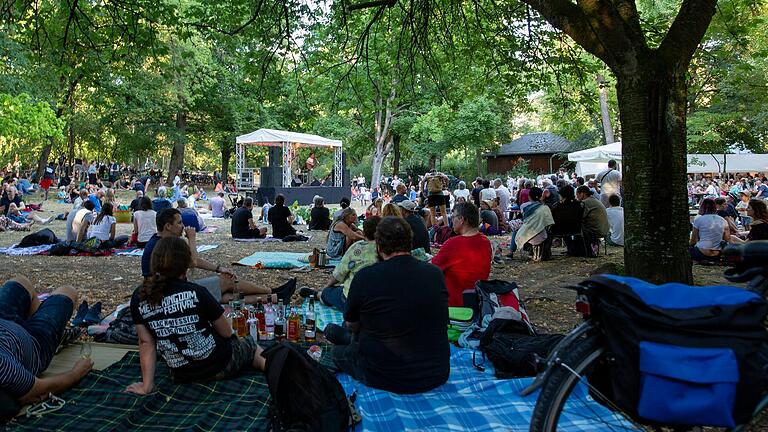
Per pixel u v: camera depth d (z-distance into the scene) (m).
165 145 39.22
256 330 4.82
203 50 29.22
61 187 27.53
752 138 33.91
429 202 13.41
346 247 9.24
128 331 4.62
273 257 9.98
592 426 2.95
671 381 2.02
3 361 3.19
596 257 10.39
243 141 28.28
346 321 3.88
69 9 8.65
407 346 3.62
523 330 4.33
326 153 49.84
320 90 13.57
